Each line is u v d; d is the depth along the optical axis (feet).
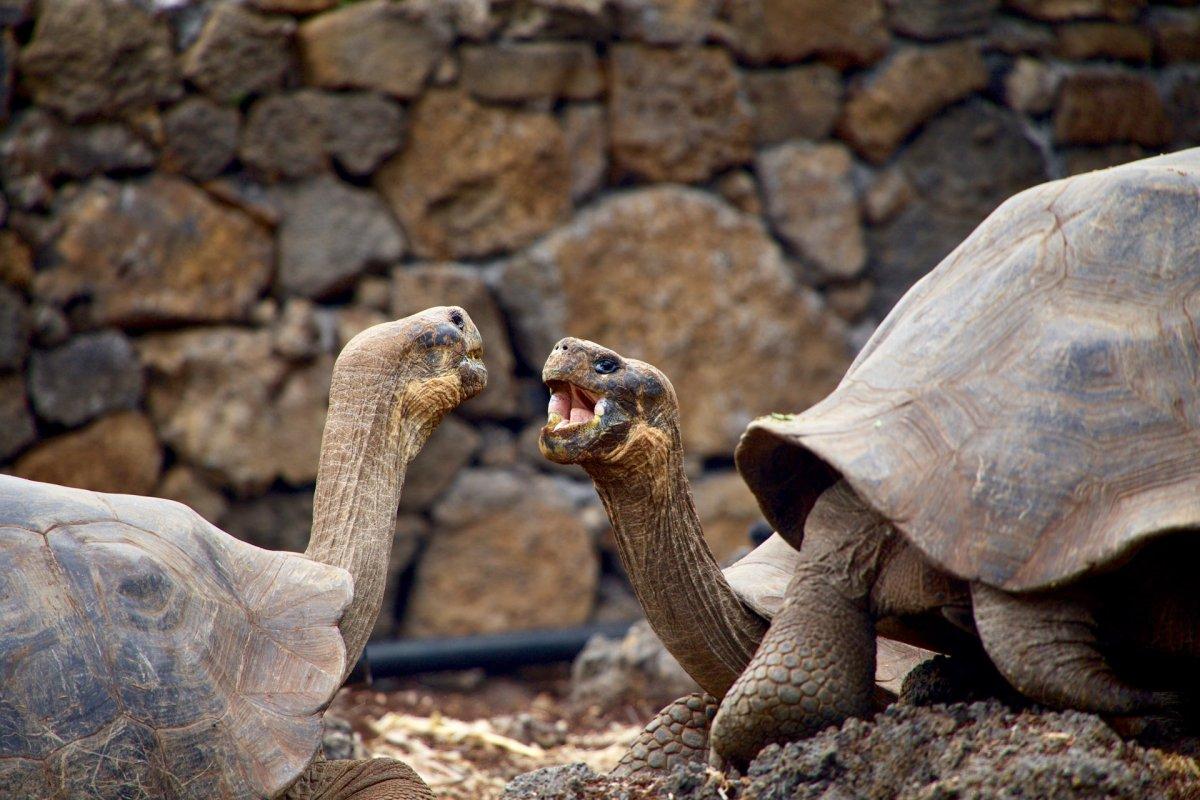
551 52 73.05
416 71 70.69
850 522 29.68
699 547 32.48
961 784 23.99
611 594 74.54
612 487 31.86
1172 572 26.50
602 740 53.47
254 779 27.27
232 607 29.53
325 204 69.56
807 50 79.00
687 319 74.84
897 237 80.38
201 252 67.15
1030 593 25.36
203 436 66.64
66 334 64.75
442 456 71.46
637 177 75.56
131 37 65.82
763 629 32.96
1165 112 85.25
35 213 64.44
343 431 33.50
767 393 76.18
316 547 32.58
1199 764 24.35
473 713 62.18
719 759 28.96
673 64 75.61
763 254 76.84
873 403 28.71
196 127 67.21
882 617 29.55
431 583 70.64
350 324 69.62
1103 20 84.94
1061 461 25.80
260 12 68.39
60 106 64.75
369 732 53.88
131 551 28.50
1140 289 27.50
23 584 27.09
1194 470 25.21
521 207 72.59
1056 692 25.29
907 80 80.69
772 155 78.23
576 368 31.30
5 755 25.40
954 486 26.32
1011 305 28.40
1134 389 26.32
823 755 25.95
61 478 64.23
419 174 71.20
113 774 26.00
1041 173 82.58
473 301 71.46
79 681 26.48
